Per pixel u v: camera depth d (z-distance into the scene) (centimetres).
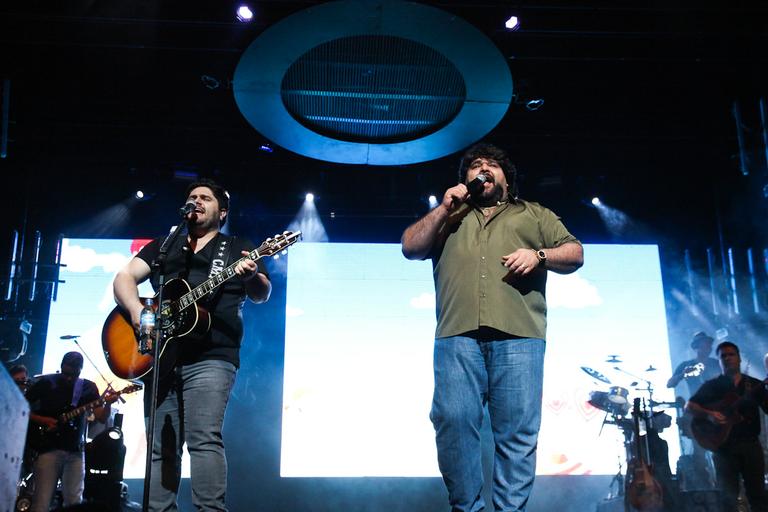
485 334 271
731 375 634
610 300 907
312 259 929
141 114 860
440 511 831
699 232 956
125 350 351
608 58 751
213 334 334
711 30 709
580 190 959
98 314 899
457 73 638
